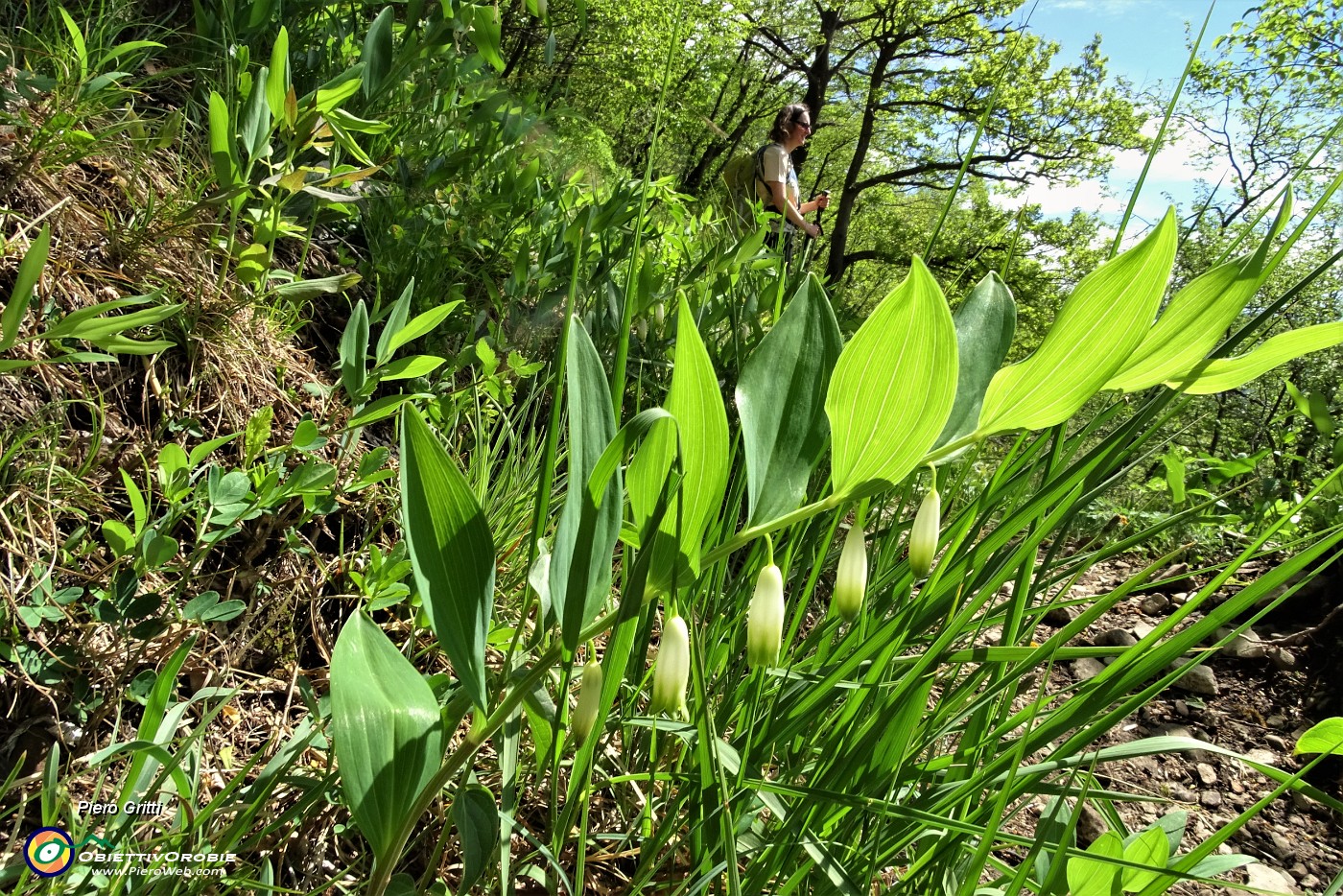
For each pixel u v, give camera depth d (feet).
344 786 0.62
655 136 0.70
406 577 1.16
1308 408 0.84
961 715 0.98
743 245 1.96
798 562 1.11
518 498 1.40
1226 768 1.81
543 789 1.07
